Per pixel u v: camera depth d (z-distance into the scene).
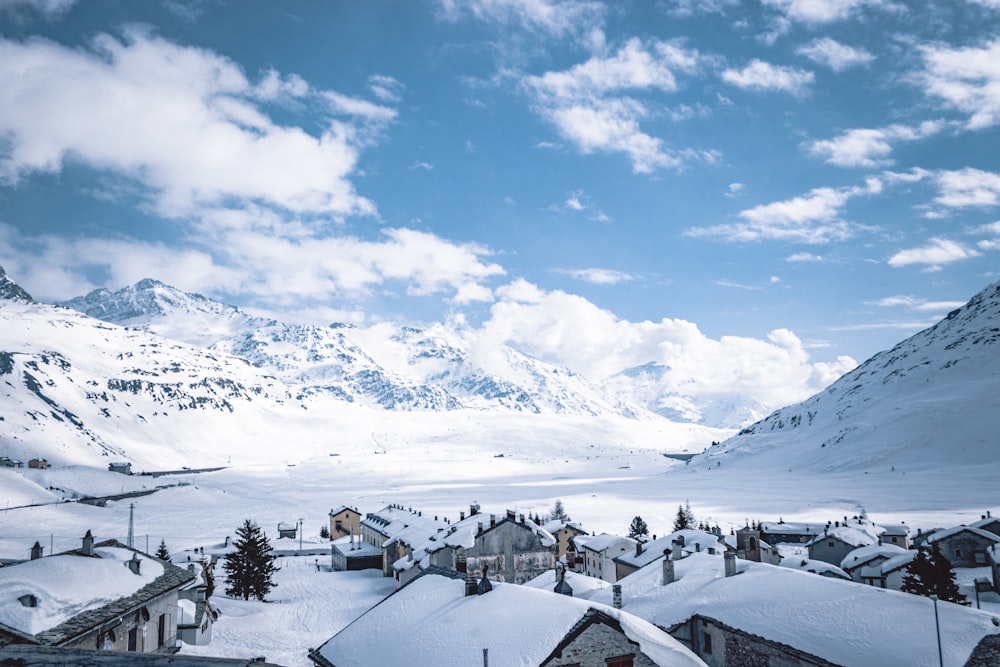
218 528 177.88
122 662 16.53
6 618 29.78
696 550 79.69
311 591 101.31
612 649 29.78
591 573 94.81
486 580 35.72
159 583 42.19
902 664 29.50
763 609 36.78
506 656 28.50
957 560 96.12
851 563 83.75
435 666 29.02
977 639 30.47
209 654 56.41
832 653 31.70
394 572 103.69
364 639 35.06
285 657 58.16
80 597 34.31
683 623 39.56
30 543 130.38
